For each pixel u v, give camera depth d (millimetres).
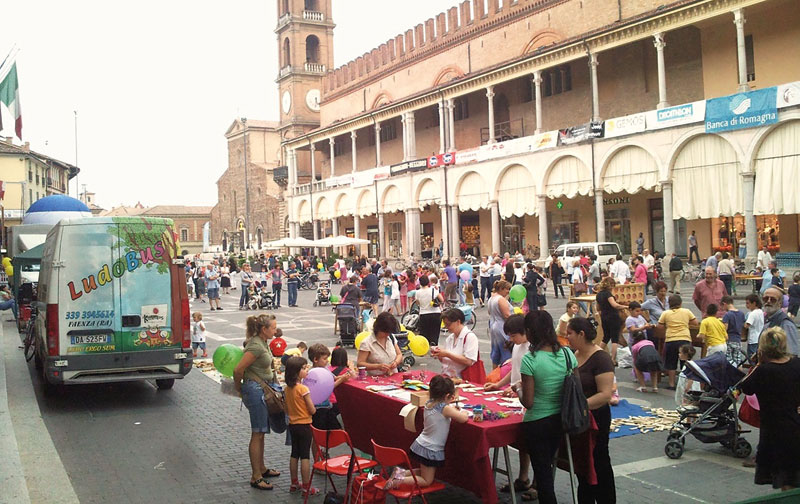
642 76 39875
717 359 8969
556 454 6551
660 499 7137
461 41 54062
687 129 32531
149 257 12461
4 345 20109
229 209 102062
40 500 7109
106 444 9672
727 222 36156
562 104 45219
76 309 12016
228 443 9656
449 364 8875
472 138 54125
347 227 72750
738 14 31625
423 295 16844
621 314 14797
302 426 7496
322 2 81625
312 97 81125
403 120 55531
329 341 20016
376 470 7609
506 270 25391
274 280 31516
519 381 7555
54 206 28000
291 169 75438
